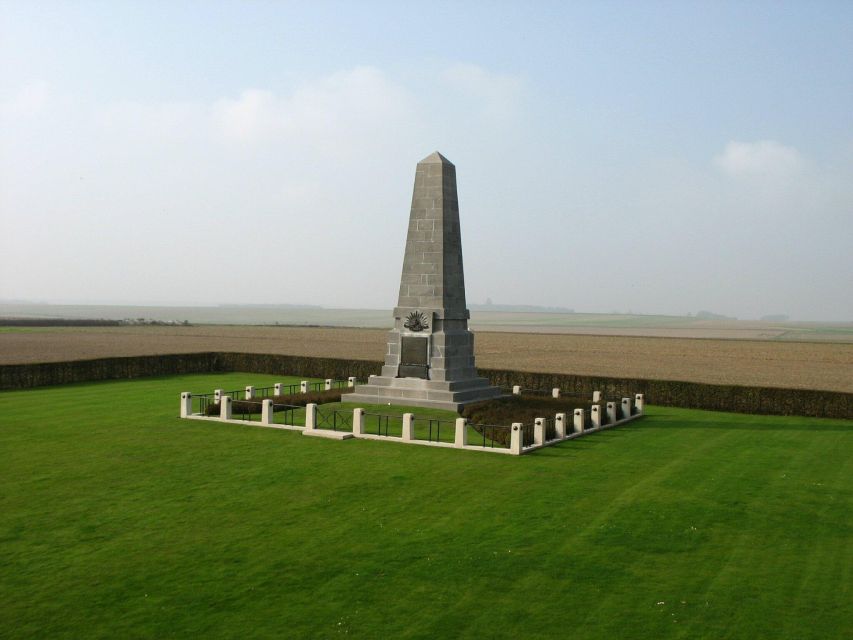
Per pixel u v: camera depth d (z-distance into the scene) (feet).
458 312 146.82
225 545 69.46
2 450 108.68
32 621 53.72
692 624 54.60
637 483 94.17
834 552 70.03
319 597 58.23
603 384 184.03
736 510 82.94
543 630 53.31
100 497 84.69
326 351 305.73
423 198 143.54
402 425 123.95
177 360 228.84
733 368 260.62
